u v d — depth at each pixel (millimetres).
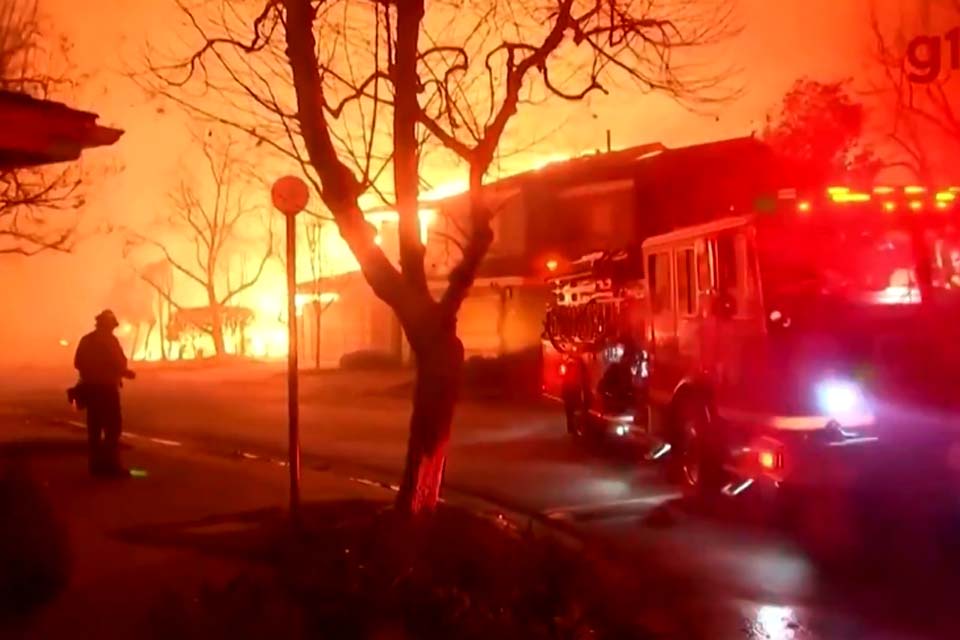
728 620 8227
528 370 30297
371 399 29812
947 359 10742
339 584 7566
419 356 10227
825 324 10867
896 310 10969
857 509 11477
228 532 10570
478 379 30359
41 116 8289
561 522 12188
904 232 11258
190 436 21219
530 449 18375
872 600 8750
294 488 10086
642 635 7719
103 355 14398
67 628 7273
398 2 10125
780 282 11062
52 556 7977
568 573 8336
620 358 16125
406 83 10195
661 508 12750
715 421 12297
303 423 23688
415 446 10164
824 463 10664
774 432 10883
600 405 16625
